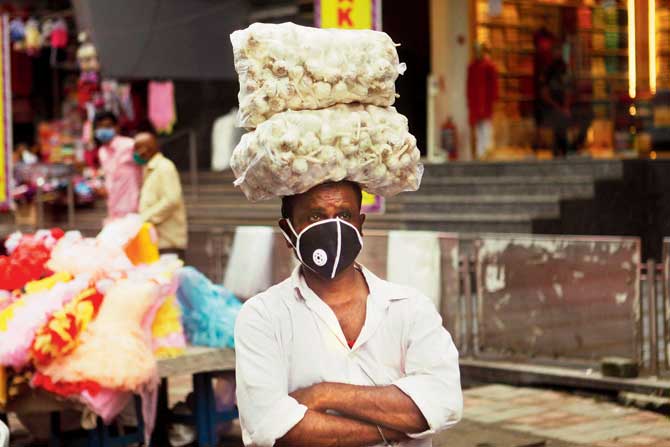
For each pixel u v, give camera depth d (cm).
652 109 1561
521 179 1387
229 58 1650
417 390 300
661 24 1571
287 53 299
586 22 1803
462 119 1741
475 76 1673
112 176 1219
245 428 302
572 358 851
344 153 300
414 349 307
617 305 823
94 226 1759
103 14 1576
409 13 1761
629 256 814
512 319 884
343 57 302
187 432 706
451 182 1444
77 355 593
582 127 1730
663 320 810
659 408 776
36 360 588
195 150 1850
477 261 899
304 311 305
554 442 695
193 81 1997
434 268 914
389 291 309
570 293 849
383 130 306
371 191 315
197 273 687
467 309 907
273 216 1583
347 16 925
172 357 646
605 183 1334
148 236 709
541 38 1725
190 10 1623
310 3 1616
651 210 1363
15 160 2008
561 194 1338
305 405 297
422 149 1783
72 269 630
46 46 1991
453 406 303
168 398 775
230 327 675
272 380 300
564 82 1719
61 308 591
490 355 899
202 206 1703
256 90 301
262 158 296
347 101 305
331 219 301
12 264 634
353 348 304
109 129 1240
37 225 1845
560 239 852
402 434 301
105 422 611
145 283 615
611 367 814
